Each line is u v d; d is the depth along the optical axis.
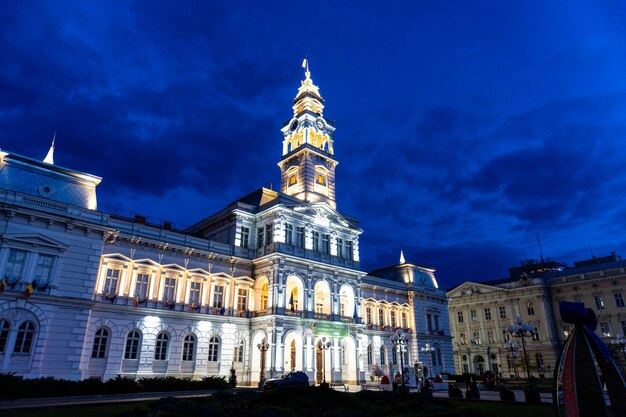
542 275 100.44
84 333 42.03
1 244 39.03
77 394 33.72
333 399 26.27
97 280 46.03
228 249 58.09
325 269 62.81
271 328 53.78
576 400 15.00
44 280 40.78
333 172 76.56
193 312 52.12
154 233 51.66
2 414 22.64
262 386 47.03
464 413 23.72
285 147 78.25
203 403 24.98
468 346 103.38
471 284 107.06
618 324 86.44
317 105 80.75
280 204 59.06
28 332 39.16
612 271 89.19
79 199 45.75
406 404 27.41
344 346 64.44
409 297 79.81
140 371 46.66
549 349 91.38
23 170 43.41
